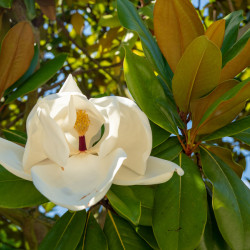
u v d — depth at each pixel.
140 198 0.66
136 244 0.66
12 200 0.58
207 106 0.67
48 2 0.97
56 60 0.76
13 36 0.71
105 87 1.40
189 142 0.69
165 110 0.67
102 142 0.51
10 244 1.28
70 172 0.52
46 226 1.06
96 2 1.35
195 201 0.63
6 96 0.82
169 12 0.69
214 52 0.64
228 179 0.66
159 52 0.75
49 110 0.53
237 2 1.25
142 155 0.53
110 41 1.28
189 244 0.60
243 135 0.72
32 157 0.52
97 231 0.66
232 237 0.61
